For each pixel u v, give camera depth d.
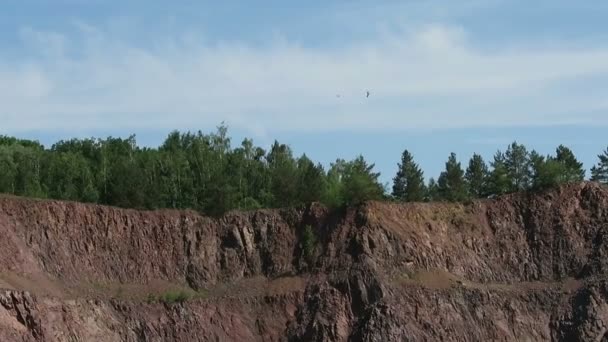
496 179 191.12
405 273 160.88
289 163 197.38
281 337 152.12
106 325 144.12
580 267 166.75
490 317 158.25
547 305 161.62
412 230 167.25
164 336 147.25
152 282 156.12
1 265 142.62
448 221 171.62
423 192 193.12
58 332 136.62
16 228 150.62
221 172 184.88
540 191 176.25
